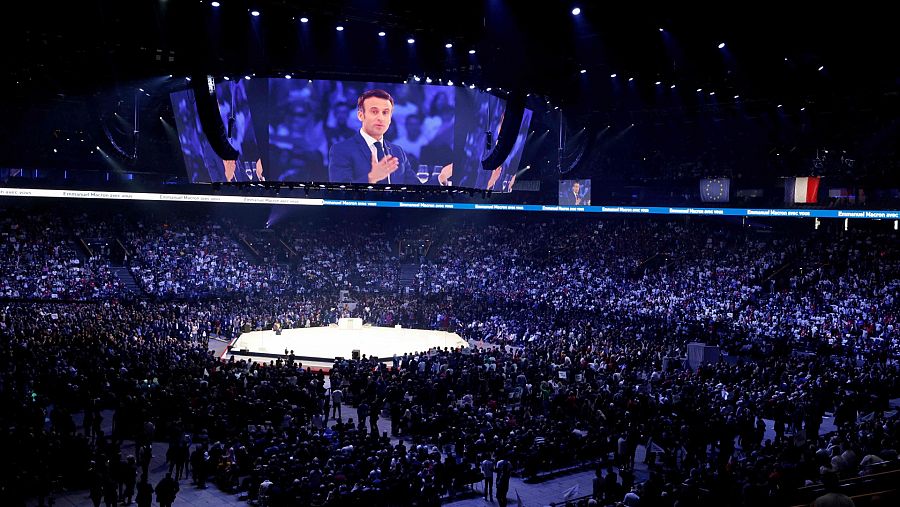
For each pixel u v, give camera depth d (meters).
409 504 17.31
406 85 37.78
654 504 14.94
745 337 40.25
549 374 30.84
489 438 21.84
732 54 41.97
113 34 39.62
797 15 35.41
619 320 45.84
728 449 22.64
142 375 27.62
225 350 42.38
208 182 40.12
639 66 44.97
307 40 42.88
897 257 49.00
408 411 25.44
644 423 24.47
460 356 32.97
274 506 16.52
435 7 36.31
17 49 41.97
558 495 20.92
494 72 43.69
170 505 17.91
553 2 36.31
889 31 36.03
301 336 47.25
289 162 37.84
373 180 38.44
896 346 37.66
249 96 36.88
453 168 38.97
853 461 14.51
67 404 25.50
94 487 18.38
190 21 37.03
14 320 37.31
